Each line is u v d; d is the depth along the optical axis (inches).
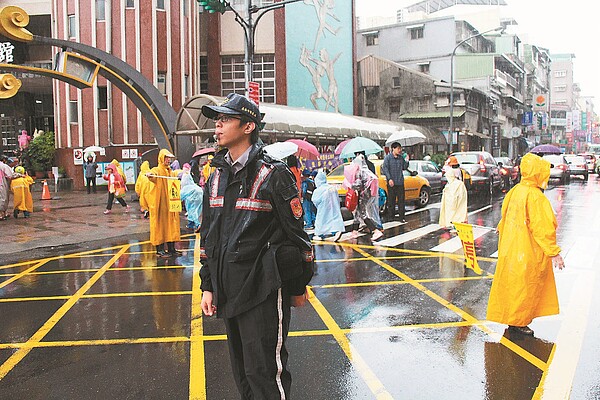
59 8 982.4
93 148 920.9
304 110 917.2
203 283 126.8
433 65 1768.0
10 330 219.1
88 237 463.5
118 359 185.8
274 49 1222.3
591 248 376.8
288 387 123.3
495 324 216.4
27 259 370.6
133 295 270.7
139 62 976.9
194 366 178.7
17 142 1317.7
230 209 120.4
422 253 368.8
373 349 190.9
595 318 222.2
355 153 436.5
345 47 1430.9
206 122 737.0
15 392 161.2
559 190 909.2
